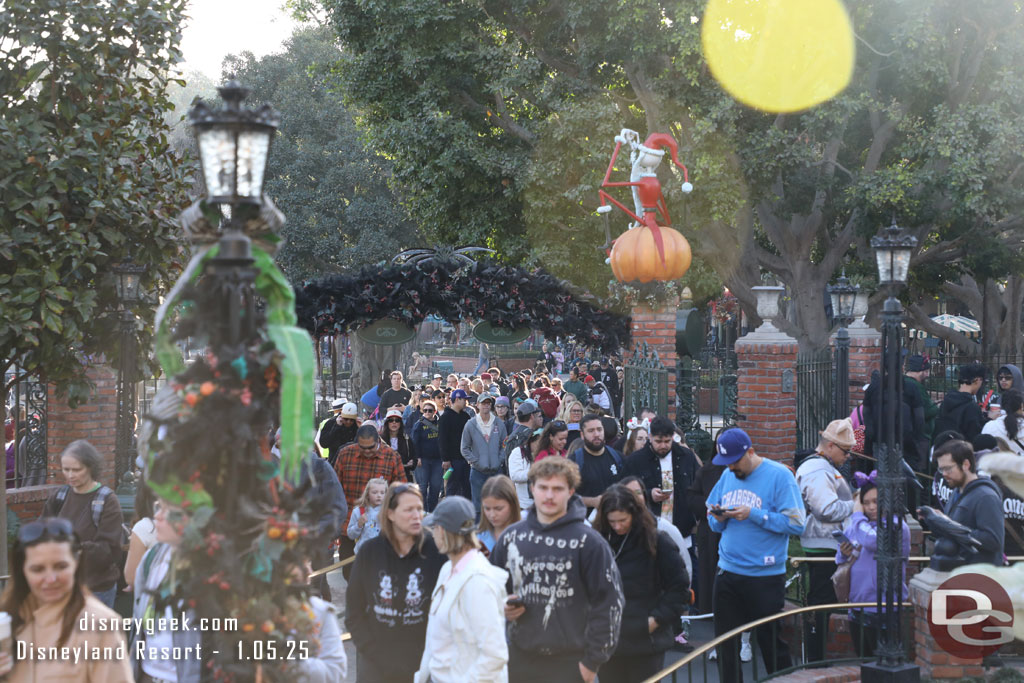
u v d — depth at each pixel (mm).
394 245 33156
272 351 3297
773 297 12828
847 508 8117
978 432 11930
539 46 22281
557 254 21016
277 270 3578
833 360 14602
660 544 6098
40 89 9648
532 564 5344
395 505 5352
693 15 19781
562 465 5387
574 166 21406
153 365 10219
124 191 9367
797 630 8336
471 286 11672
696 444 10984
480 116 23422
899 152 21125
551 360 29328
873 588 7352
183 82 10312
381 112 24141
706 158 19547
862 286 22875
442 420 13023
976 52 20984
